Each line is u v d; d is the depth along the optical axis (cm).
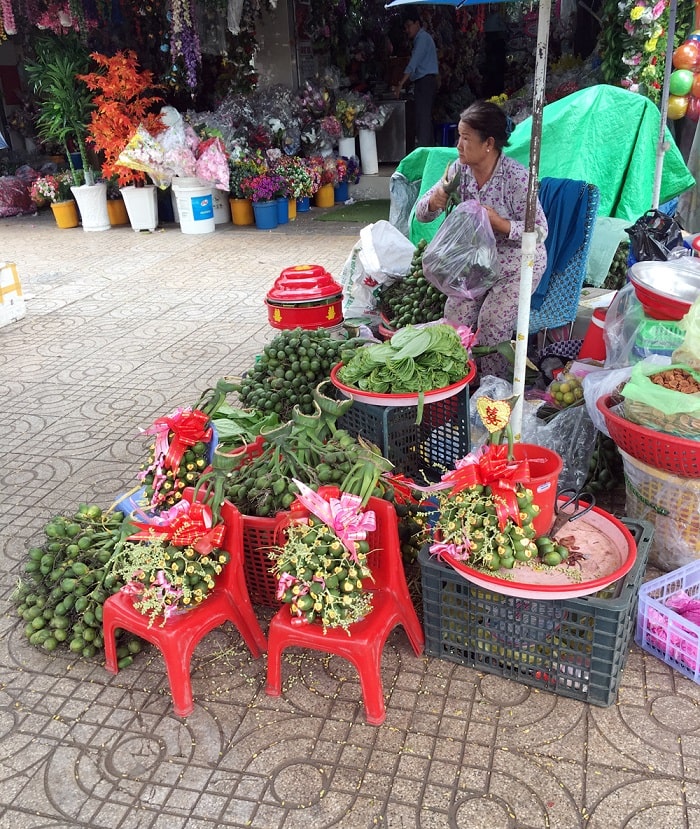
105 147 959
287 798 200
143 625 232
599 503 324
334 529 215
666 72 437
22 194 1191
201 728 224
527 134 491
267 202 988
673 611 239
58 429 431
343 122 1149
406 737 217
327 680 241
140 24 1043
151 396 472
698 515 258
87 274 809
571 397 343
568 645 221
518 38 1312
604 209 502
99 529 287
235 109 1009
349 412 316
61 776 211
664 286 312
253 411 348
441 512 229
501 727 218
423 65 1045
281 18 1081
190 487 248
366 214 1059
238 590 245
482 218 330
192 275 781
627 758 206
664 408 244
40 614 265
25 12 966
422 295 423
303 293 413
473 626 234
